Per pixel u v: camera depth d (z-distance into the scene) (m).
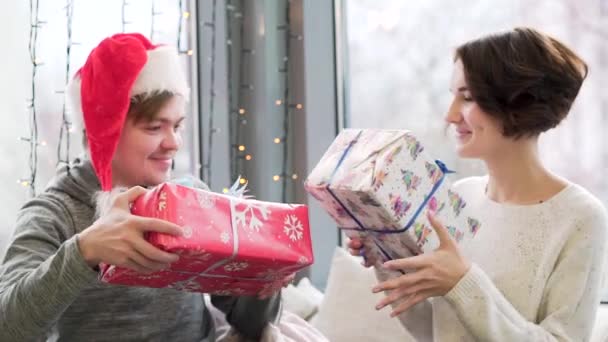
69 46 2.90
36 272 1.54
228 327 2.03
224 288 1.65
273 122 3.38
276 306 1.94
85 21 3.01
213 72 3.38
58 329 1.80
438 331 1.86
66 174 1.90
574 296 1.75
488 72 1.76
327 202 1.66
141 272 1.45
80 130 1.92
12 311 1.54
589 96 2.66
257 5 3.38
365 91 3.30
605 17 2.63
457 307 1.64
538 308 1.80
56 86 2.98
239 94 3.46
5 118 2.89
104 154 1.77
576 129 2.69
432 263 1.60
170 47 1.87
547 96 1.77
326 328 2.74
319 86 3.34
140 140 1.79
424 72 3.12
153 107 1.78
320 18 3.35
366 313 2.70
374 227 1.64
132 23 3.11
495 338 1.66
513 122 1.76
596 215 1.79
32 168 2.87
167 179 1.87
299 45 3.34
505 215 1.87
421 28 3.12
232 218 1.51
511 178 1.87
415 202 1.59
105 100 1.75
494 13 2.90
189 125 3.36
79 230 1.82
